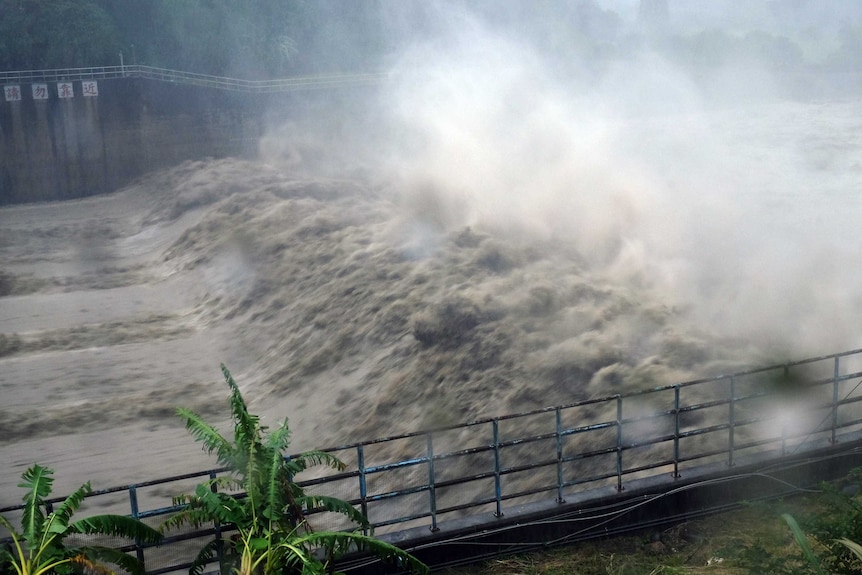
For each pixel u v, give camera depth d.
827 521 8.65
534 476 17.16
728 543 9.76
